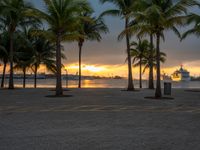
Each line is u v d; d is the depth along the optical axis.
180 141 7.69
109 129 9.36
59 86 24.39
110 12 32.53
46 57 47.31
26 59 46.78
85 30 38.31
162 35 23.31
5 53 42.25
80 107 15.89
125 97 23.50
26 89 36.78
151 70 39.53
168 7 22.38
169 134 8.62
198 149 6.88
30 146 7.02
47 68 48.22
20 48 45.22
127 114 13.12
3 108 15.30
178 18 21.88
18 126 9.84
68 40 25.50
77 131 8.98
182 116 12.61
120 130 9.20
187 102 19.50
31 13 24.22
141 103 18.45
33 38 45.28
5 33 37.28
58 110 14.49
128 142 7.52
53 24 24.03
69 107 15.85
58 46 24.44
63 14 23.72
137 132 8.88
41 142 7.45
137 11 22.97
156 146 7.12
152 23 22.25
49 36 24.89
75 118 11.77
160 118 11.92
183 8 21.73
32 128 9.47
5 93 28.14
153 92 31.14
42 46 46.22
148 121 11.09
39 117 12.02
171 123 10.66
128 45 34.84
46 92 30.05
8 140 7.67
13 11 33.12
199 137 8.21
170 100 21.06
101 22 38.62
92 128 9.52
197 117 12.31
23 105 16.84
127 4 31.72
